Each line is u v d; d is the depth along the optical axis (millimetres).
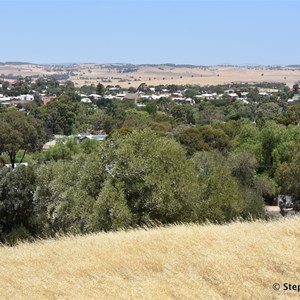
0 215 31875
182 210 21375
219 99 181750
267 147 53500
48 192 28109
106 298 7391
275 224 11016
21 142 67250
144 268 8820
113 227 19438
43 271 9898
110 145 22312
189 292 7004
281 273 7590
